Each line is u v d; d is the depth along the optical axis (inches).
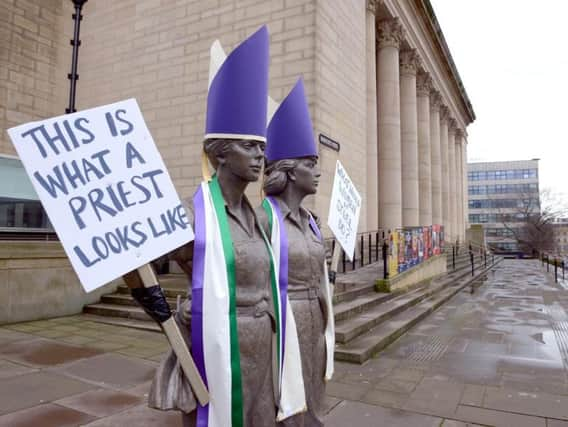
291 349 92.8
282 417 88.2
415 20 927.7
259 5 492.7
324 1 482.6
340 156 506.3
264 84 90.5
